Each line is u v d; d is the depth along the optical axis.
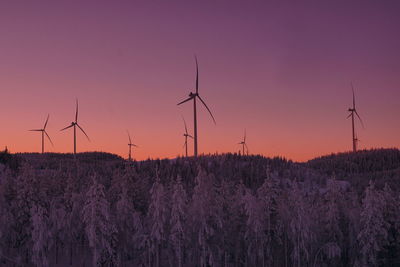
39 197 57.41
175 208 51.97
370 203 53.03
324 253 61.09
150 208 55.00
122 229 57.22
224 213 57.22
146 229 57.50
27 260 57.59
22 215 54.72
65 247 60.22
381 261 56.00
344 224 62.19
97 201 50.56
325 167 199.62
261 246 55.97
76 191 66.44
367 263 54.59
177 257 54.81
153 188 54.62
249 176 124.25
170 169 116.56
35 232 53.00
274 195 55.62
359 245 57.06
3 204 54.28
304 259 58.91
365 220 54.66
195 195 54.31
